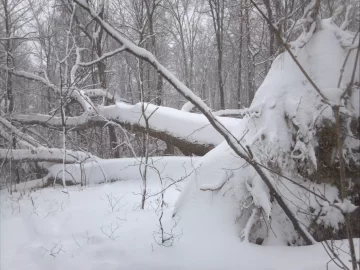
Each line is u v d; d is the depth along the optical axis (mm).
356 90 4617
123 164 9055
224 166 5121
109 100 12227
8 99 10680
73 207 6391
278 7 7316
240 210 4746
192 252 4195
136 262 4055
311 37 5133
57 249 4582
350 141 4617
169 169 8531
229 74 30562
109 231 5020
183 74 28391
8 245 4832
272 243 4434
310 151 4594
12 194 8156
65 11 13945
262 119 5090
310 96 4809
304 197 4594
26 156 10047
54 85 10414
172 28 25172
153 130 9570
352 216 4488
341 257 3762
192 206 5074
